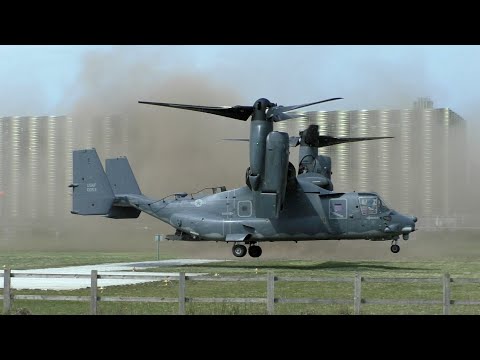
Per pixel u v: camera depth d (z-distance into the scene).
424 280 35.62
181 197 78.50
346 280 35.97
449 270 66.62
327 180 74.81
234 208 74.44
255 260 88.31
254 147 67.00
